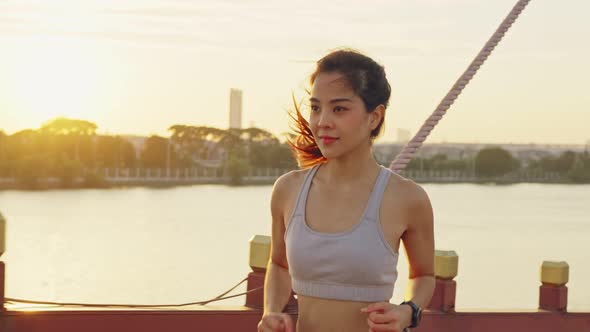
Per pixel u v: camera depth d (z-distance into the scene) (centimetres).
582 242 5941
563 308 522
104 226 6244
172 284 3622
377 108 226
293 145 254
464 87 458
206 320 456
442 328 495
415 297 232
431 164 16400
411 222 229
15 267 4069
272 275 254
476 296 3356
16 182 9562
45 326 433
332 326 224
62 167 9838
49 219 6575
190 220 6975
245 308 465
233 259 4622
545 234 6425
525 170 17050
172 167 11650
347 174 230
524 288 3650
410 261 240
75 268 4056
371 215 223
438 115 455
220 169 12081
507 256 4925
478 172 16538
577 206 10606
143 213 7469
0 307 434
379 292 223
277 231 250
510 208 9738
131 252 4772
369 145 231
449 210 8925
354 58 223
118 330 443
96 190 9975
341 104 221
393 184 229
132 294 3338
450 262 494
